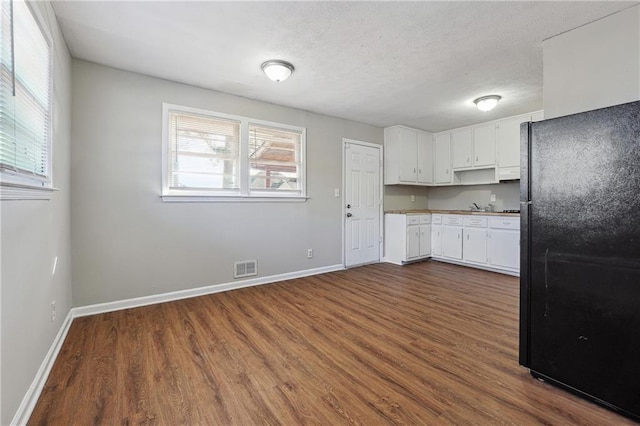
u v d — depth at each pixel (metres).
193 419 1.47
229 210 3.58
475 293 3.46
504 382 1.77
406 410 1.53
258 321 2.64
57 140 2.15
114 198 2.90
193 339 2.29
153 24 2.19
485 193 5.22
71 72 2.67
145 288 3.06
